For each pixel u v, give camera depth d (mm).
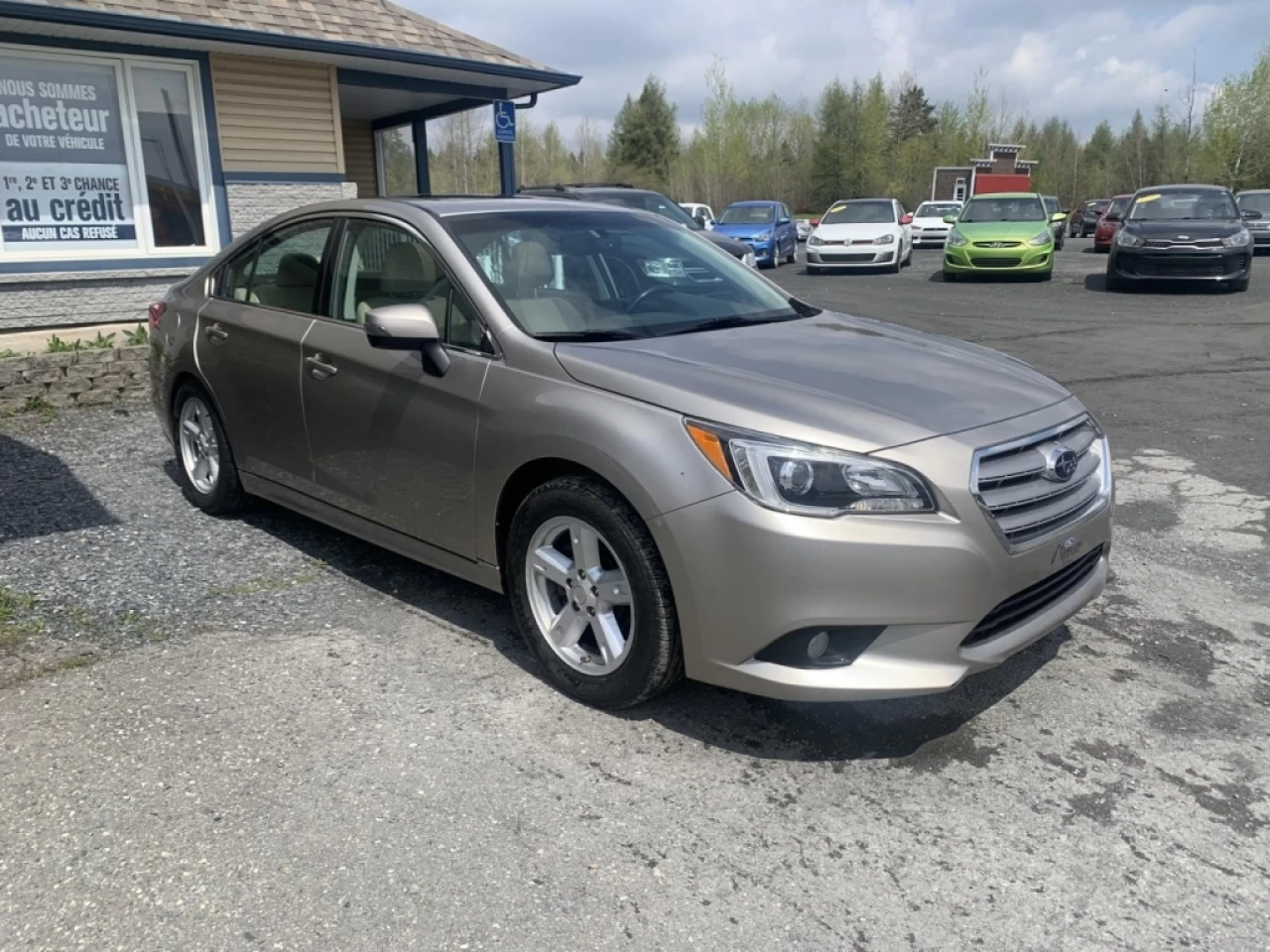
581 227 4316
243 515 5281
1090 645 3871
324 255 4375
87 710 3293
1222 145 51906
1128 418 7574
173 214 10867
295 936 2338
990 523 2949
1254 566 4699
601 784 2947
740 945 2334
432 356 3646
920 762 3086
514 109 12812
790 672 2930
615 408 3152
